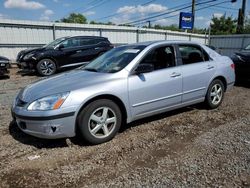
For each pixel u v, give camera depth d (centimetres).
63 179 297
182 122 476
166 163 328
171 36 2284
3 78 1080
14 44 1543
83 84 380
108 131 395
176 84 463
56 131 354
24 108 366
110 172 310
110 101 390
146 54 438
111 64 442
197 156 345
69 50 1181
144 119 491
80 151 365
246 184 281
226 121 481
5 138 409
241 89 762
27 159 343
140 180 292
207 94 530
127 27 1964
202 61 523
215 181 287
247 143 382
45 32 1631
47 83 406
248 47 879
